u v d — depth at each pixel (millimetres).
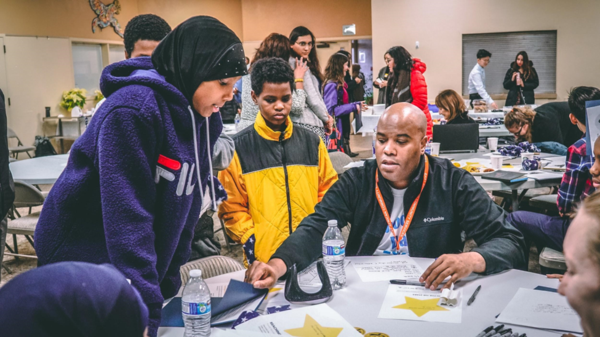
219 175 2348
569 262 773
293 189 2344
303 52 3775
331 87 5938
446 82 10867
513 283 1642
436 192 1957
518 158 3947
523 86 9008
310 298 1531
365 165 2068
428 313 1441
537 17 10328
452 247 1973
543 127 4453
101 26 11461
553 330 1329
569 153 2617
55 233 1269
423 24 10766
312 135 2463
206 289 1381
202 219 2961
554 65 10414
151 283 1202
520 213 2920
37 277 604
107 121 1191
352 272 1769
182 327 1394
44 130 10023
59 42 10336
